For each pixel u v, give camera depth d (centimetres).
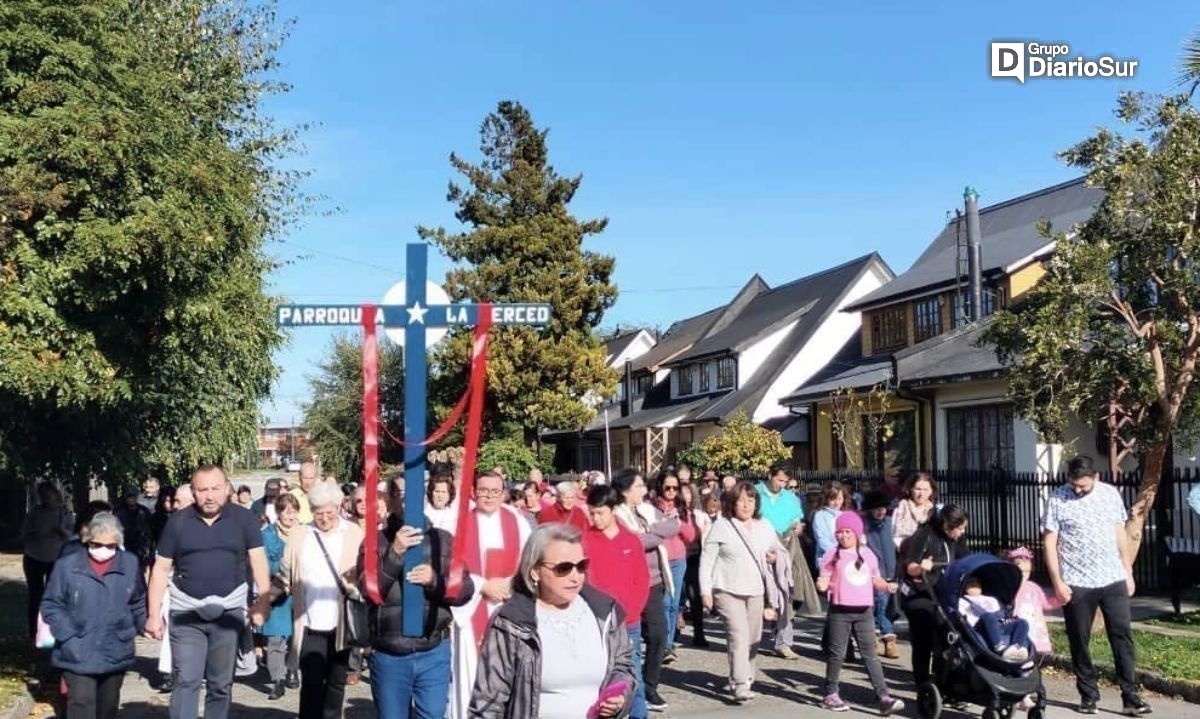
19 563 2389
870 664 997
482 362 576
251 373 2031
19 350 1025
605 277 4291
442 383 4144
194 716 777
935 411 2589
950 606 899
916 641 967
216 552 786
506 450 3950
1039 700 903
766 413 3838
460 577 586
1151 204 1206
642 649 984
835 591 1001
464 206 4269
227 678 791
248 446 2138
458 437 4106
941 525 973
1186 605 1521
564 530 462
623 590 832
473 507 761
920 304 3081
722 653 1340
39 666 1170
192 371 1686
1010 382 1319
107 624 769
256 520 818
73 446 1504
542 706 457
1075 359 1253
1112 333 1288
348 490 1466
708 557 1052
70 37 1111
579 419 4084
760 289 5153
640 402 5253
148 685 1170
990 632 879
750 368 4166
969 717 966
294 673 1112
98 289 1063
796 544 1369
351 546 802
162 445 1783
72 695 762
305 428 5775
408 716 617
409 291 577
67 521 1312
